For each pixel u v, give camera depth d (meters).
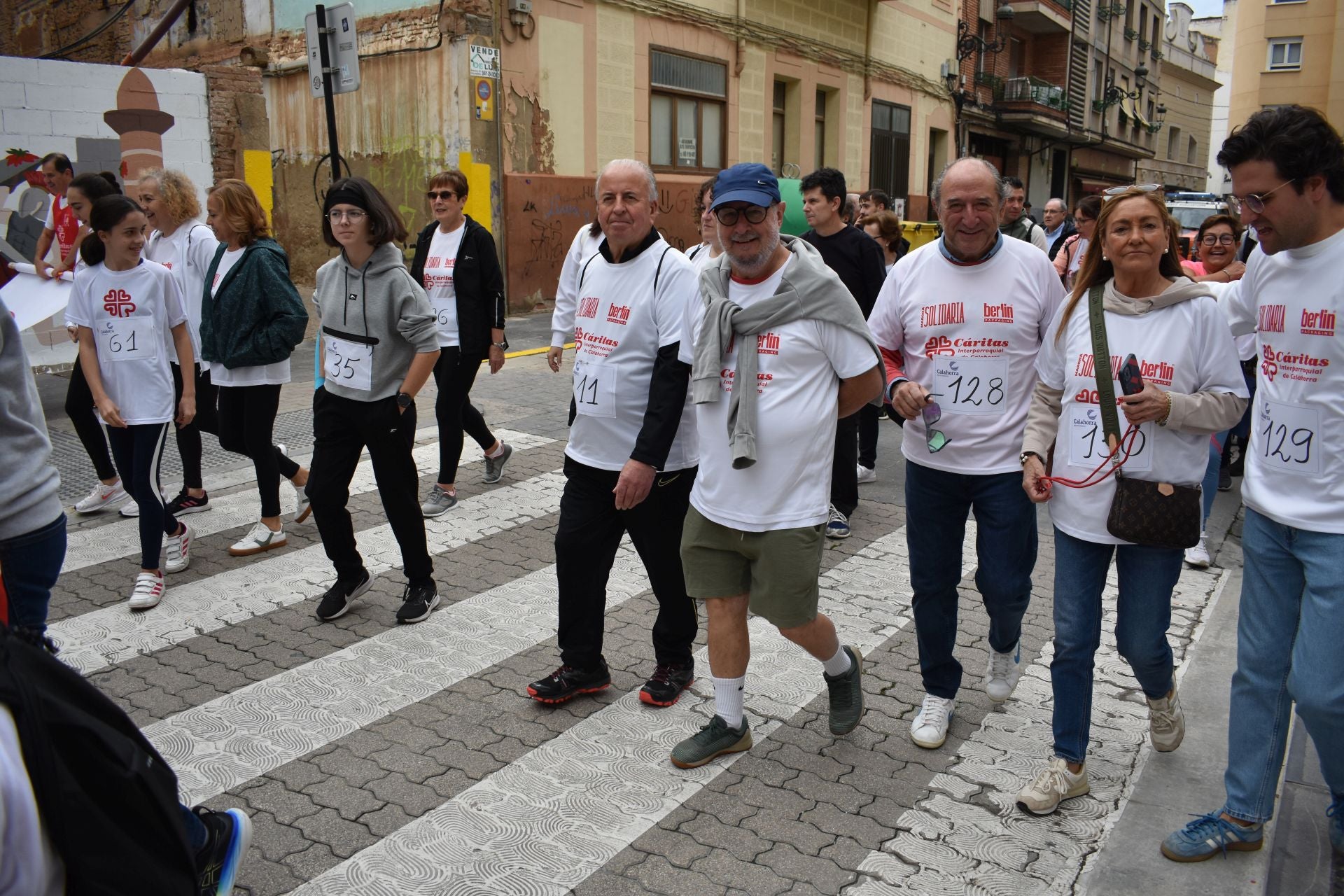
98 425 5.82
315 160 16.34
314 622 4.53
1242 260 6.02
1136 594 3.08
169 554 5.09
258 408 5.21
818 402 3.10
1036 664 4.20
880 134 22.97
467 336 5.97
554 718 3.71
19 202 10.49
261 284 5.04
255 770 3.33
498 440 7.40
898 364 3.53
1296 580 2.73
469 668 4.10
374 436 4.26
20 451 2.81
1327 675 2.56
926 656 3.54
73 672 1.64
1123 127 39.53
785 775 3.35
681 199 17.22
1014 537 3.33
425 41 14.15
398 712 3.74
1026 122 28.73
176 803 1.74
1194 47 49.03
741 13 17.84
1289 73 33.06
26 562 2.82
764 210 3.00
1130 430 2.93
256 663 4.12
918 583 3.49
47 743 1.49
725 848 2.94
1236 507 6.48
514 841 2.96
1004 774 3.36
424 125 14.50
